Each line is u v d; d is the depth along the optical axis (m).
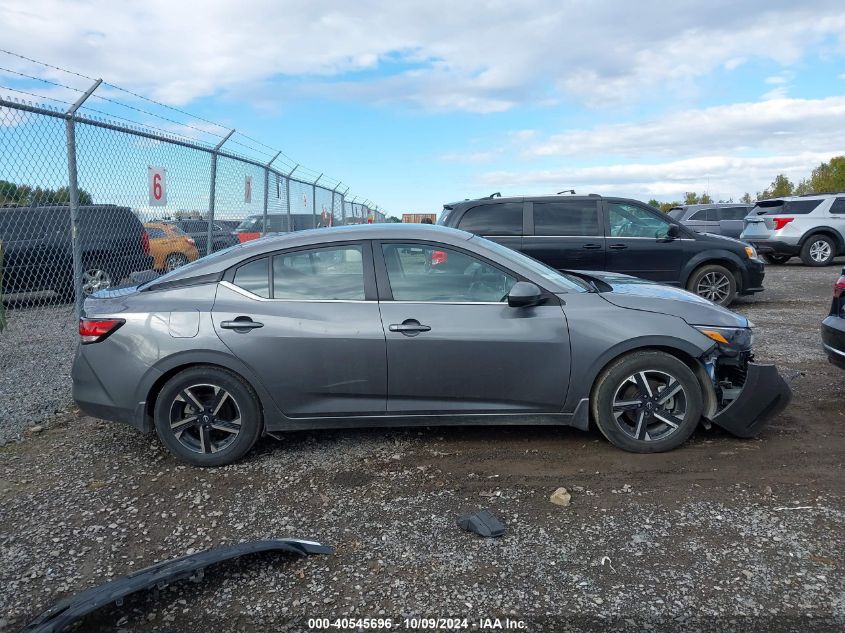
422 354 3.90
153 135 7.09
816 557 2.87
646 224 8.84
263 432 4.09
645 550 2.97
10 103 4.99
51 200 5.77
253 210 10.77
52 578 2.86
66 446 4.41
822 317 8.73
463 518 3.26
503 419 4.04
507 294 4.04
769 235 16.05
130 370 3.89
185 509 3.48
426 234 4.12
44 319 7.73
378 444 4.32
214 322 3.89
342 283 4.02
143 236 7.92
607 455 4.05
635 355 3.94
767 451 4.04
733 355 4.07
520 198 8.87
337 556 2.98
